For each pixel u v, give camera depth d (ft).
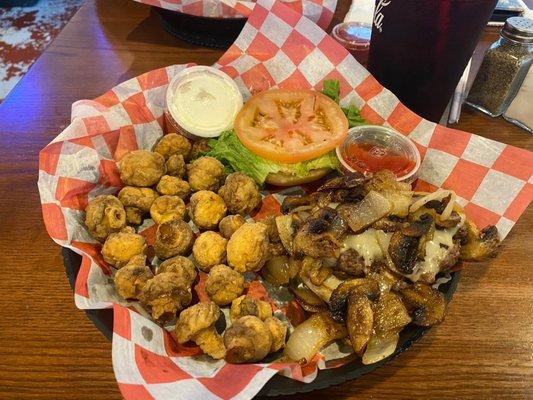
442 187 1.05
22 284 0.87
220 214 0.99
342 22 1.65
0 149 1.15
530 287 0.90
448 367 0.77
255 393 0.63
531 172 0.95
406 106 1.15
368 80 1.16
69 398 0.72
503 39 1.21
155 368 0.69
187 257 0.95
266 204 1.09
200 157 1.10
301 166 1.09
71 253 0.88
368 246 0.80
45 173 0.95
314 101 1.17
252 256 0.86
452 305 0.86
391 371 0.77
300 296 0.85
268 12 1.26
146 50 1.50
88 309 0.76
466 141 1.03
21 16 2.77
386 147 1.10
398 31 1.01
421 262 0.79
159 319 0.78
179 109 1.17
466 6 0.91
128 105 1.14
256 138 1.10
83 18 1.63
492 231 0.86
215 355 0.75
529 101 1.21
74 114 1.08
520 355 0.79
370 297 0.76
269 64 1.28
